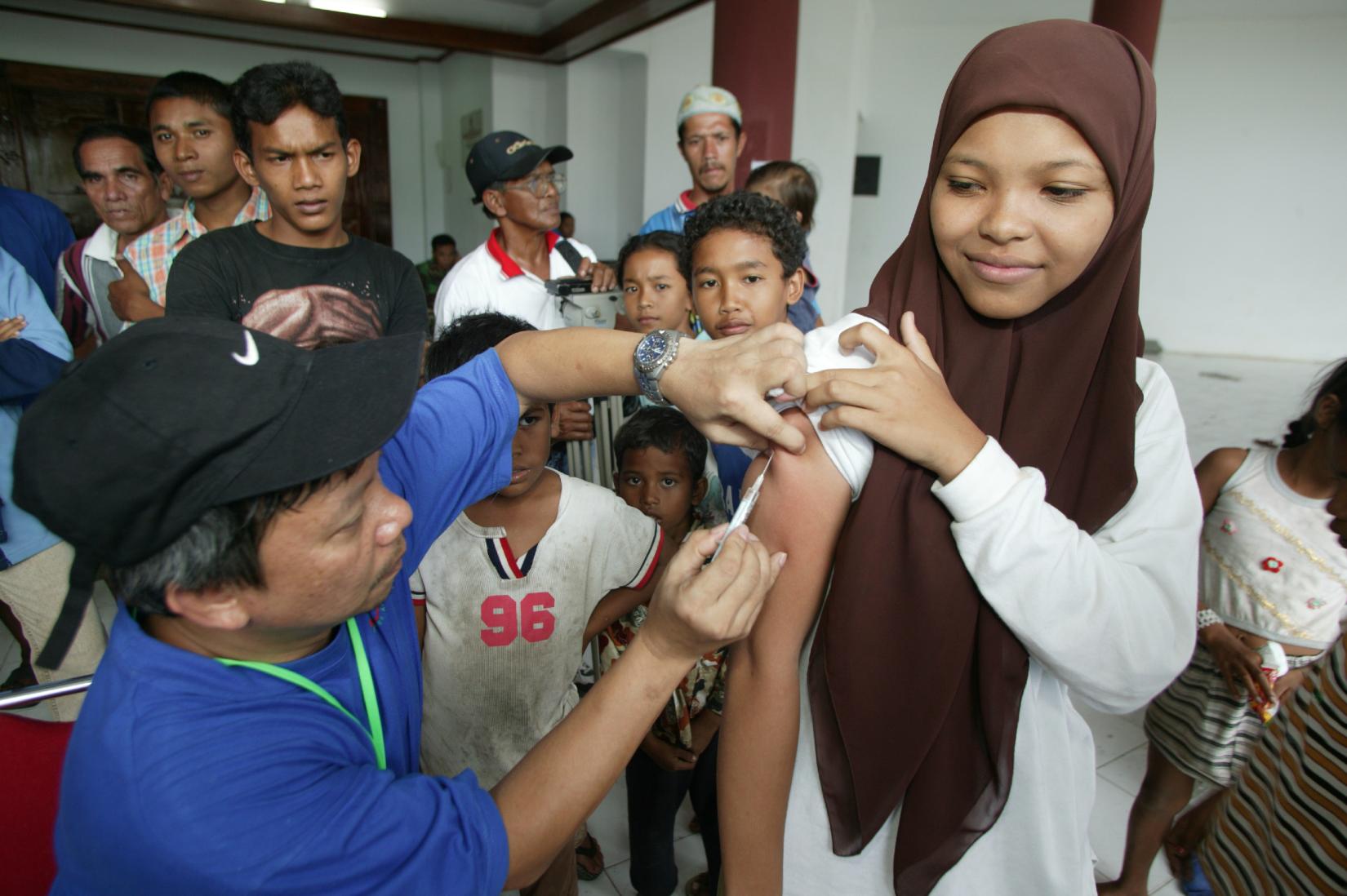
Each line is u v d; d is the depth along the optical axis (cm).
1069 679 58
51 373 157
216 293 147
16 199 202
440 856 52
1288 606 130
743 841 68
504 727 111
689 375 63
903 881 65
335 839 49
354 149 160
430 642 107
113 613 221
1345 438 118
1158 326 805
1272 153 735
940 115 61
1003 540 53
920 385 54
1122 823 168
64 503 43
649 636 59
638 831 135
